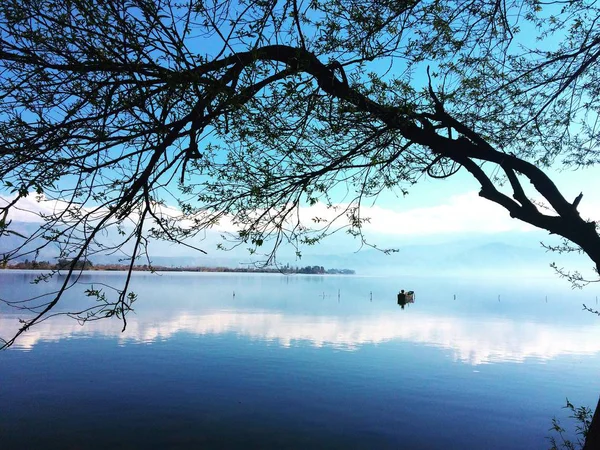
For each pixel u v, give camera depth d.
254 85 3.08
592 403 17.91
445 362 25.25
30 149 2.39
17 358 23.38
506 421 15.70
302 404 17.03
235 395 17.94
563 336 37.69
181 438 13.49
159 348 27.25
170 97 2.70
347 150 4.07
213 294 88.06
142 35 2.44
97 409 15.85
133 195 2.58
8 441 12.84
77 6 2.29
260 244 3.74
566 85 4.24
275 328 38.44
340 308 61.47
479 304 78.62
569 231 3.79
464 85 4.59
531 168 3.88
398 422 15.38
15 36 2.38
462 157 4.10
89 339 29.44
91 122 2.55
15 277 133.62
